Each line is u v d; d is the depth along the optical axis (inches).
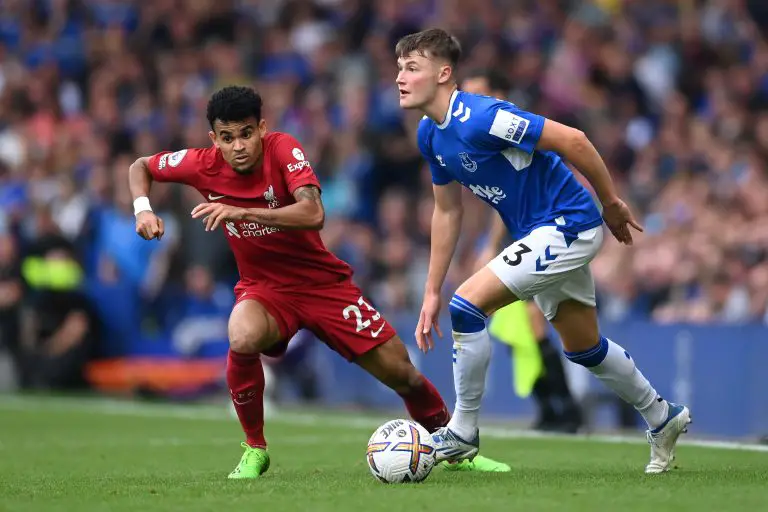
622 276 1593.3
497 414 1555.1
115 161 2246.6
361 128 2092.8
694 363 1391.5
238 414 863.1
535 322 1341.0
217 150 859.4
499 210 841.5
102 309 1993.1
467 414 836.6
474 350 820.0
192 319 1936.5
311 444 1212.5
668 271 1567.4
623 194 1835.6
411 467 773.9
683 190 1734.7
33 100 2468.0
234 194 855.7
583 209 813.9
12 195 2207.2
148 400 1889.8
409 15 2348.7
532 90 2119.8
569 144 786.2
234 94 822.5
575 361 854.5
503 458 1034.1
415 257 1860.2
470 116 804.0
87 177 2219.5
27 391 1983.3
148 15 2583.7
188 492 743.1
